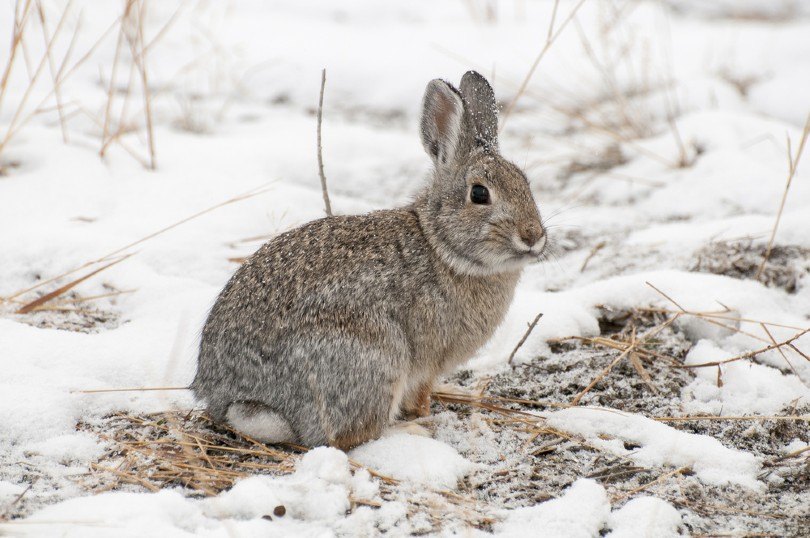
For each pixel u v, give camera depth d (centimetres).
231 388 852
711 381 986
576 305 1113
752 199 1393
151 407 911
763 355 1027
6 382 913
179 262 1198
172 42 1989
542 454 855
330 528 719
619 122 1714
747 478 808
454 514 742
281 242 899
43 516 705
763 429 895
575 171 1580
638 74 1912
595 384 988
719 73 1886
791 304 1131
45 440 842
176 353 973
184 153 1502
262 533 693
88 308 1097
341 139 1641
